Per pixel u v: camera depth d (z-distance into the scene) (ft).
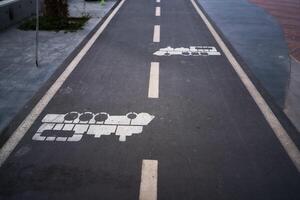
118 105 19.53
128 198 12.31
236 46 32.76
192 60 28.09
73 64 26.50
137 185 12.99
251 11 52.65
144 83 22.88
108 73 24.71
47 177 13.39
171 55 29.40
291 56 29.86
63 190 12.69
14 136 16.17
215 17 47.60
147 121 17.74
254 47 32.50
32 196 12.36
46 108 19.02
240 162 14.47
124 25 41.50
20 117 17.92
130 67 26.09
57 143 15.69
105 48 31.22
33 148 15.26
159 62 27.43
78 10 50.83
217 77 24.22
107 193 12.55
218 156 14.85
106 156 14.74
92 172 13.71
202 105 19.67
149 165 14.17
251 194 12.59
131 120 17.80
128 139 16.06
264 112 18.95
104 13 49.01
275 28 41.09
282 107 19.66
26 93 20.88
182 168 14.01
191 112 18.78
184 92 21.47
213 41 34.47
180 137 16.26
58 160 14.46
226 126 17.35
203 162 14.42
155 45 32.58
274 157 14.87
